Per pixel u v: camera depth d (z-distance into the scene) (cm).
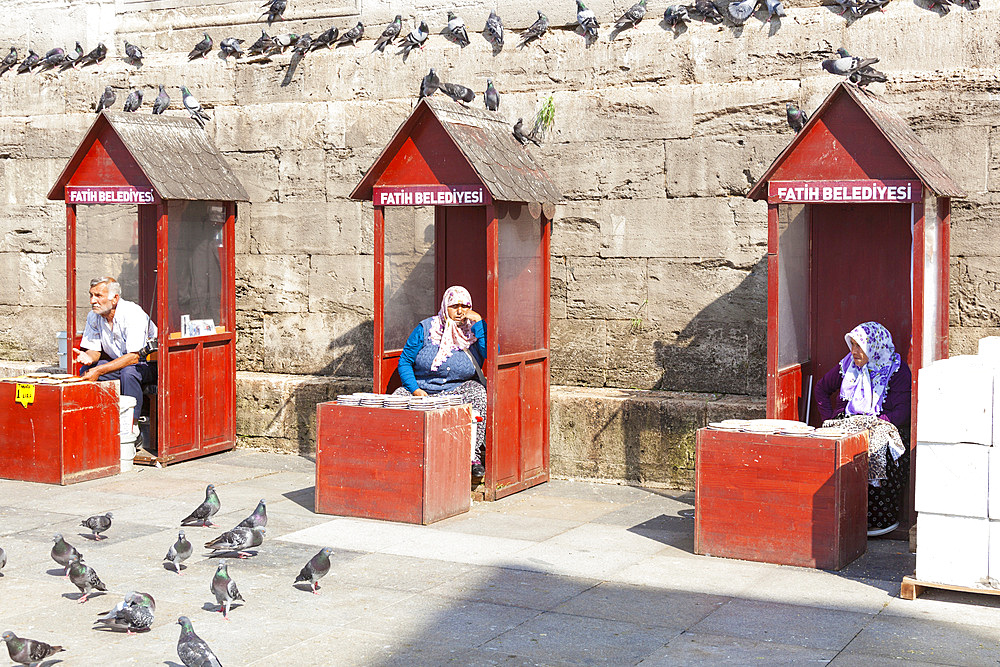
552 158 982
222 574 589
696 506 717
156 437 1029
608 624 587
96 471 935
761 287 917
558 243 984
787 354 805
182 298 988
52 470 912
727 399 909
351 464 809
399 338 924
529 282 898
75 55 1182
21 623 588
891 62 872
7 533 767
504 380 867
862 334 794
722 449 709
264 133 1092
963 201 844
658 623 589
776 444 695
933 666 527
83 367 1006
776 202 752
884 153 722
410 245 924
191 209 991
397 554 716
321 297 1080
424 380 904
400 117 1040
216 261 1029
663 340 953
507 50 1007
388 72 1052
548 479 934
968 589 612
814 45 898
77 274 1004
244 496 879
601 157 966
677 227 942
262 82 1102
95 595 634
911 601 623
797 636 568
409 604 618
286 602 621
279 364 1101
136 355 990
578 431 938
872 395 791
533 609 611
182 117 1042
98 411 937
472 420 841
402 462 793
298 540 748
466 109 877
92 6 1195
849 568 691
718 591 643
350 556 711
